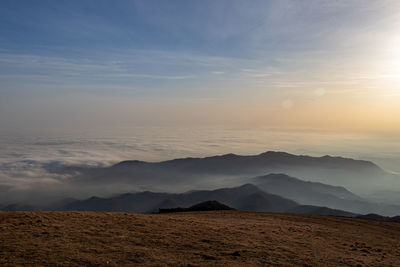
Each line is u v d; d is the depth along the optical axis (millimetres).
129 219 30859
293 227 34812
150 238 22922
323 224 40938
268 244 23469
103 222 28062
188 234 25172
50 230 23484
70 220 27891
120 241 21578
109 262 17047
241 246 22141
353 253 22891
